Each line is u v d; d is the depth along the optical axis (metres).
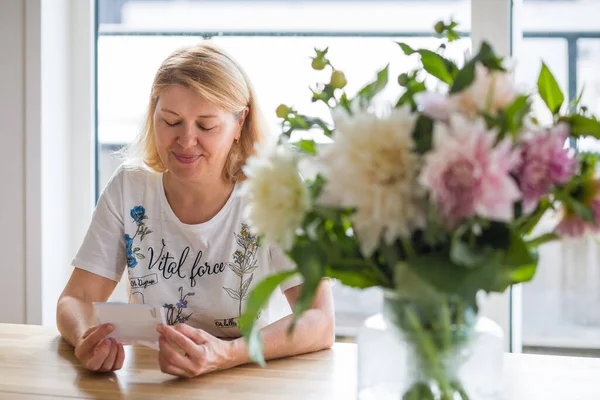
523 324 2.61
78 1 2.62
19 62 2.48
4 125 2.50
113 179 1.91
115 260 1.88
